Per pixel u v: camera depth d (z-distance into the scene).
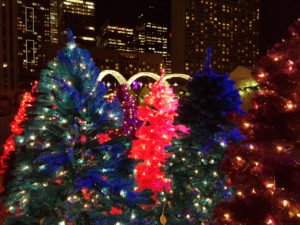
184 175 7.29
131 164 5.80
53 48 48.22
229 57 145.75
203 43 143.38
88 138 5.75
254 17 149.38
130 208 5.79
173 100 10.52
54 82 5.79
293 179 4.05
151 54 114.06
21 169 5.70
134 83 15.31
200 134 7.08
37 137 5.89
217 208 4.94
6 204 6.18
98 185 5.49
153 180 9.74
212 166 7.03
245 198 4.62
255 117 4.50
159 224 6.92
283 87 4.15
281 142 4.14
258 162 4.39
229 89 7.07
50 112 5.70
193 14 141.75
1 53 69.00
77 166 5.67
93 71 5.95
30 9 143.25
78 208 5.77
